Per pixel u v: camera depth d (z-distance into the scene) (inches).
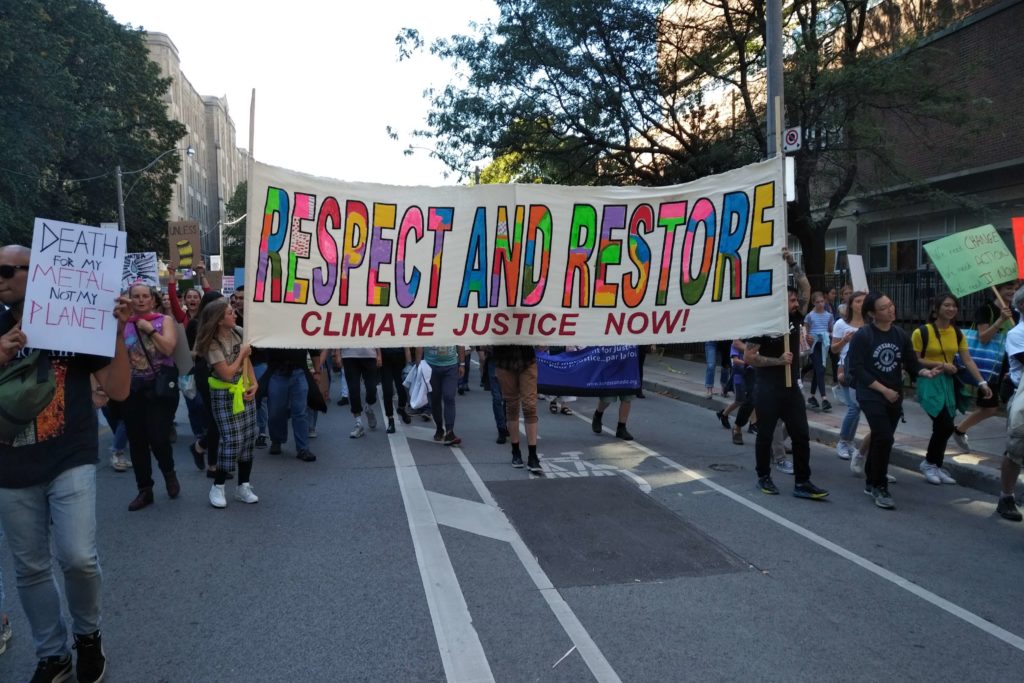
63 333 124.8
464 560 194.1
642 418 435.2
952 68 713.0
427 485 269.9
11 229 1007.0
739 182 235.1
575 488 267.4
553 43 707.4
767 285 232.8
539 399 508.4
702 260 237.6
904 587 177.6
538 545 206.2
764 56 705.0
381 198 216.7
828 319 434.9
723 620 158.9
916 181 625.9
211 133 3887.8
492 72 715.4
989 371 297.9
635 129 748.6
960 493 264.5
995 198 692.1
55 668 128.9
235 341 237.8
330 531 217.3
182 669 137.6
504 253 228.7
